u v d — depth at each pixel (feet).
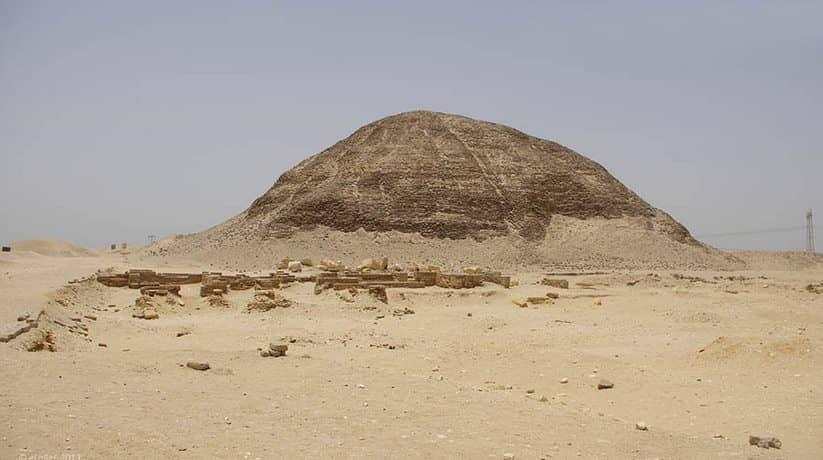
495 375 71.72
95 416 44.09
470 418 47.96
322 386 56.03
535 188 342.44
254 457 38.22
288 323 108.58
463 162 348.38
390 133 371.15
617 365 72.74
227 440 40.98
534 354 80.23
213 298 128.06
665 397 61.05
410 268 201.57
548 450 41.60
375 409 49.32
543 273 250.98
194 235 366.63
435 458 39.19
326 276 161.48
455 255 286.87
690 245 333.01
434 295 149.18
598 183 364.58
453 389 57.16
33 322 75.31
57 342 75.46
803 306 133.28
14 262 257.96
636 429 47.21
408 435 43.29
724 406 57.57
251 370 61.87
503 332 101.30
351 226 305.53
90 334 90.53
